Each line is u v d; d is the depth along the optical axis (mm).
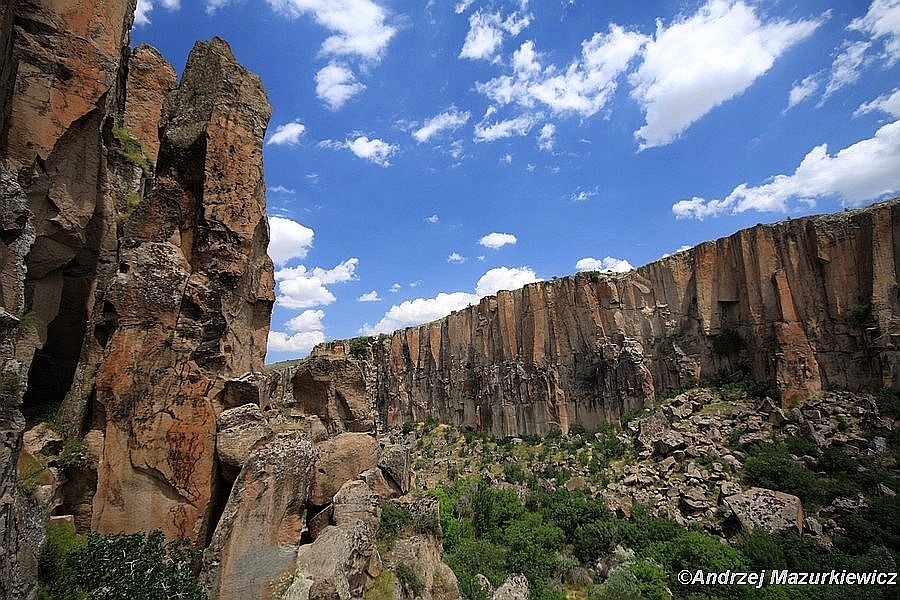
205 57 23766
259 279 25406
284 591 18531
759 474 45031
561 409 76438
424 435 96125
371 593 21141
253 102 23922
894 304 51219
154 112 37250
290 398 30141
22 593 12844
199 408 20484
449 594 25844
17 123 16531
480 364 93875
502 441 81562
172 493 19422
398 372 112750
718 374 64125
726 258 66312
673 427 57906
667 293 71562
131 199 26922
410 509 26875
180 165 22484
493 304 95875
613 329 74188
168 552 18141
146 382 19516
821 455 45062
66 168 18453
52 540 15719
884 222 53438
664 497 47938
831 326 55500
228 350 22266
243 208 22797
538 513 51438
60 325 22109
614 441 63156
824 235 57562
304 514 25125
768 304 60219
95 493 18234
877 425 46438
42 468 16109
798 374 55375
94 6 19000
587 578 39844
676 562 37844
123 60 29031
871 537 35344
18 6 16844
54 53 17656
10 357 12766
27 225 14445
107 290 19984
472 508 54906
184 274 21031
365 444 27328
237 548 18188
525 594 34969
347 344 125562
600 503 49000
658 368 69688
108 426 18703
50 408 19828
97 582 15406
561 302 81562
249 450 20500
